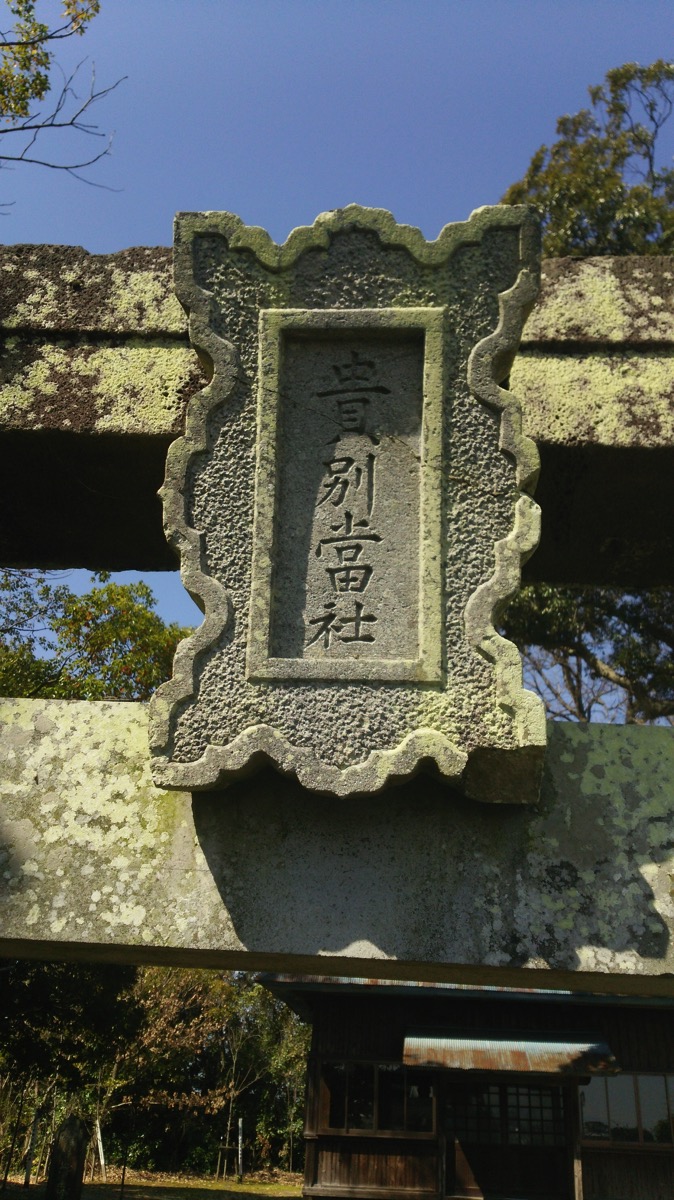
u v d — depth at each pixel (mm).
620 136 10914
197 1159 17375
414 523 2512
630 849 2480
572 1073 7906
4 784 2617
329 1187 8344
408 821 2486
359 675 2367
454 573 2445
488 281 2611
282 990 8461
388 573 2479
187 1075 17828
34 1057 9219
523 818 2504
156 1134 17281
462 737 2316
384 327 2590
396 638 2428
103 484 3168
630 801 2531
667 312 2934
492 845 2475
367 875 2445
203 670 2414
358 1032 8766
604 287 2973
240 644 2426
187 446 2562
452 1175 8289
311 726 2352
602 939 2395
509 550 2439
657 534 3297
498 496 2490
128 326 2979
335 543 2520
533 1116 8422
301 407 2627
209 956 2551
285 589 2498
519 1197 8180
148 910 2459
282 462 2588
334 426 2605
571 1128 8180
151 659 14117
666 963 2373
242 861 2475
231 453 2561
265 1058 18531
